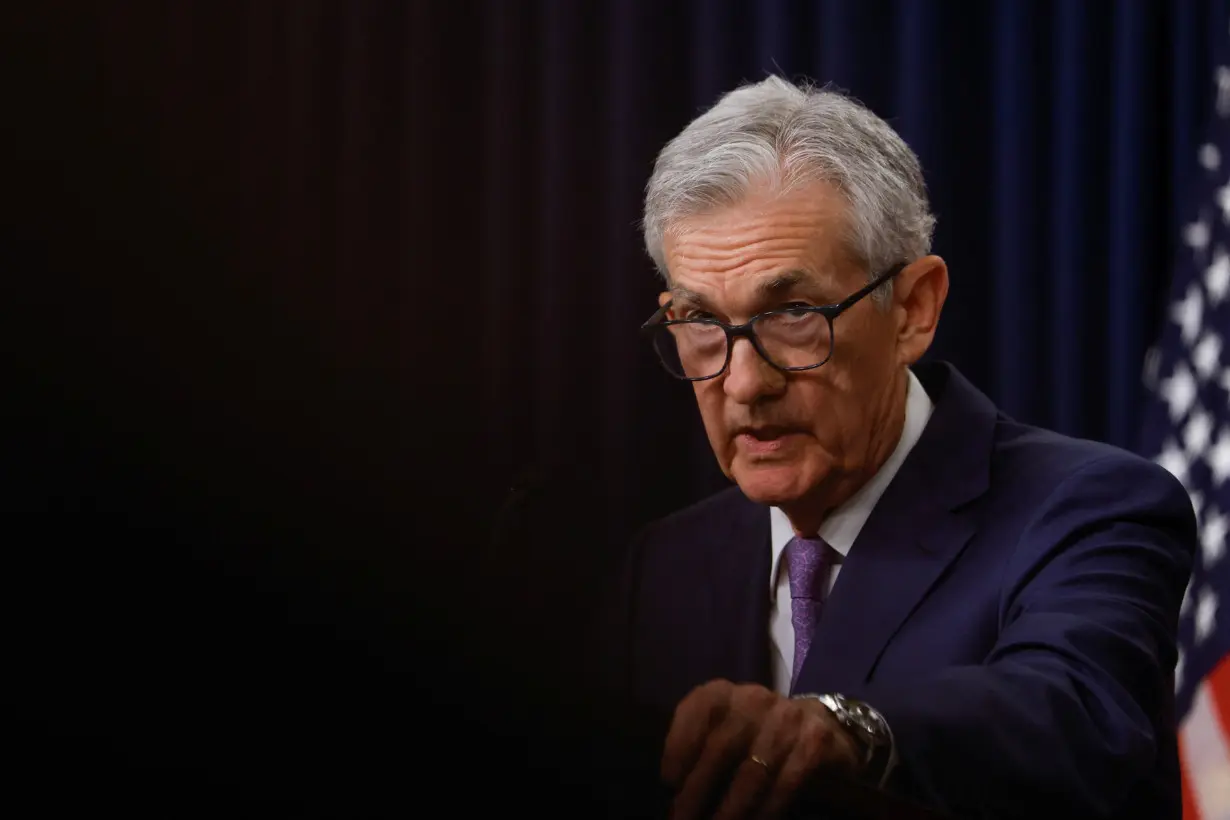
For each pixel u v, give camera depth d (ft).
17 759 3.24
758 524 16.22
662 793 4.02
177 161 3.72
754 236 12.73
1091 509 12.60
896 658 13.04
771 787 5.20
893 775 8.11
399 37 37.45
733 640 15.51
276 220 36.81
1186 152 33.09
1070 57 33.88
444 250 36.73
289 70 37.27
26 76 3.82
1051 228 34.30
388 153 37.27
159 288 3.51
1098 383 33.88
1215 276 30.09
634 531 34.35
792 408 13.00
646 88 35.58
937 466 14.23
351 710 3.28
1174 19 33.65
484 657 3.41
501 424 35.76
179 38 36.40
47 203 3.56
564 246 35.76
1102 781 8.91
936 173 34.22
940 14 34.45
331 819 3.25
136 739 3.23
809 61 35.32
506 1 36.40
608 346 35.01
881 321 13.51
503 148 36.29
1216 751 26.76
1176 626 11.73
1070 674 9.70
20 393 3.39
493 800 3.32
